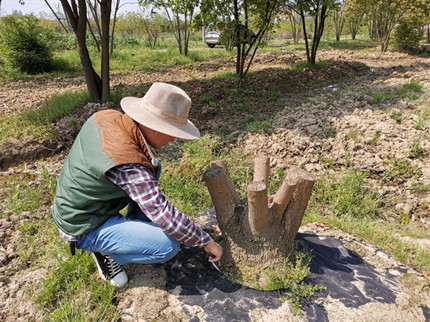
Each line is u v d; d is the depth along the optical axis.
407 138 4.61
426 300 2.30
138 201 1.81
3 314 2.23
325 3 10.27
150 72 11.35
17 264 2.64
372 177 4.13
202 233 2.03
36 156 4.79
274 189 4.03
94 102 7.01
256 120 6.28
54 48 12.56
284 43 21.86
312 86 9.10
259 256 2.36
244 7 8.73
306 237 2.92
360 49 16.31
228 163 4.46
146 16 19.73
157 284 2.33
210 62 13.42
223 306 2.18
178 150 4.95
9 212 3.26
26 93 8.58
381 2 14.31
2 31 11.95
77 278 2.45
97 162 1.76
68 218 1.93
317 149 4.63
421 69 10.52
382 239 3.11
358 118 5.13
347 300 2.24
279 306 2.18
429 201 3.69
